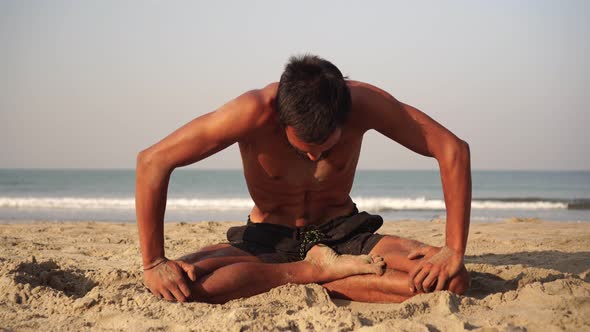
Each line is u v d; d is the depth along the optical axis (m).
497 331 2.54
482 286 3.66
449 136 3.21
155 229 3.22
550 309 2.94
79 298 3.25
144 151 3.17
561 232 8.05
